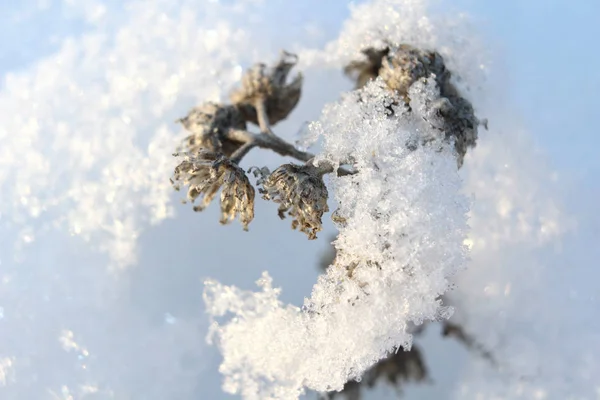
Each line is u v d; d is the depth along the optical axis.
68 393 0.10
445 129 0.09
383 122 0.09
